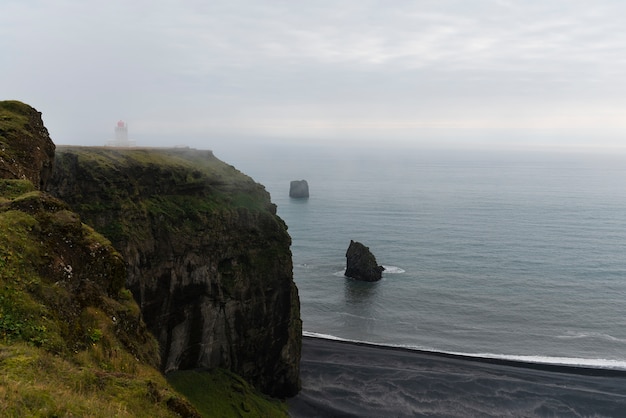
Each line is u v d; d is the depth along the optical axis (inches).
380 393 2250.2
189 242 2001.7
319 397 2239.2
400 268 4200.3
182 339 2006.6
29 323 582.9
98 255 765.9
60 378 534.0
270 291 2260.1
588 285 3740.2
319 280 3927.2
